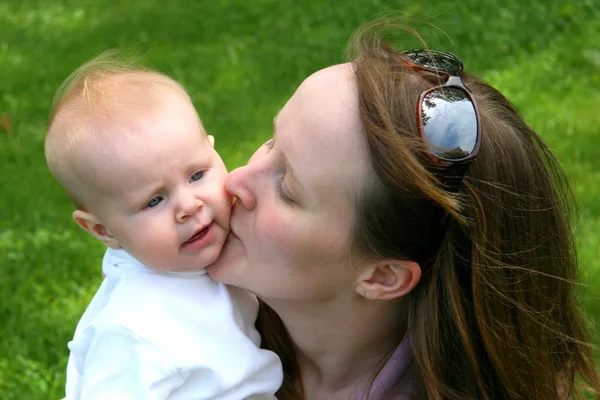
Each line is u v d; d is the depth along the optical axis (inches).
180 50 250.5
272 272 74.9
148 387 73.7
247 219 75.8
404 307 79.1
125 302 77.1
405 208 70.2
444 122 69.0
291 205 72.8
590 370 85.6
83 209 79.7
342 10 257.0
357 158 69.9
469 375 77.0
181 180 76.2
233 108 215.6
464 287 74.5
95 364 75.4
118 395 74.2
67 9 294.8
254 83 227.3
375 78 71.4
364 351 81.0
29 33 275.4
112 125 75.8
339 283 74.7
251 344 80.1
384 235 71.2
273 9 266.7
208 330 78.0
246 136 200.7
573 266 83.6
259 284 75.9
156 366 74.3
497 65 228.8
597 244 151.9
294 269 73.8
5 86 237.1
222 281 78.5
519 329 76.2
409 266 73.1
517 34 240.1
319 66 233.5
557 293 79.9
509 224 73.5
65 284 156.5
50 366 137.9
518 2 253.1
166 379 74.8
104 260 83.6
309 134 70.9
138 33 265.3
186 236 76.0
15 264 161.2
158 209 76.4
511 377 76.3
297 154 71.3
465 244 73.1
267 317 84.4
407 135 69.2
